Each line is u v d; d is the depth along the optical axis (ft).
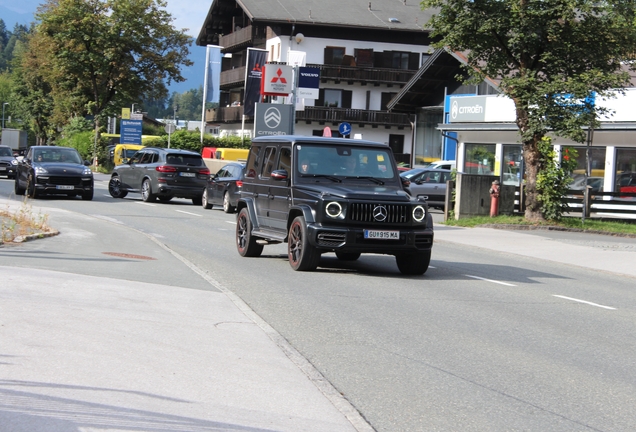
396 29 246.06
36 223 61.93
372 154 50.01
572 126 85.56
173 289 36.52
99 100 255.91
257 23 241.96
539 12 84.28
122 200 112.27
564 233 86.22
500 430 18.85
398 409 20.24
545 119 87.61
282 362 24.07
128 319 28.66
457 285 44.86
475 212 97.81
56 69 245.24
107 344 24.48
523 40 86.28
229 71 271.90
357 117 249.14
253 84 199.82
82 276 37.93
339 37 247.50
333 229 44.50
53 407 18.02
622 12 85.30
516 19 86.38
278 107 107.24
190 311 31.40
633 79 116.57
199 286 38.42
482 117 134.62
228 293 36.68
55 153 108.78
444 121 178.29
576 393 22.54
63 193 104.42
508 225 89.25
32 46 338.34
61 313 28.55
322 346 27.37
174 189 108.27
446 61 177.68
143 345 24.80
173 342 25.59
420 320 33.14
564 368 25.61
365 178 48.83
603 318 35.91
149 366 22.34
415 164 195.42
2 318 26.78
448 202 98.68
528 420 19.74
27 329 25.49
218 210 103.81
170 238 64.75
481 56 94.12
